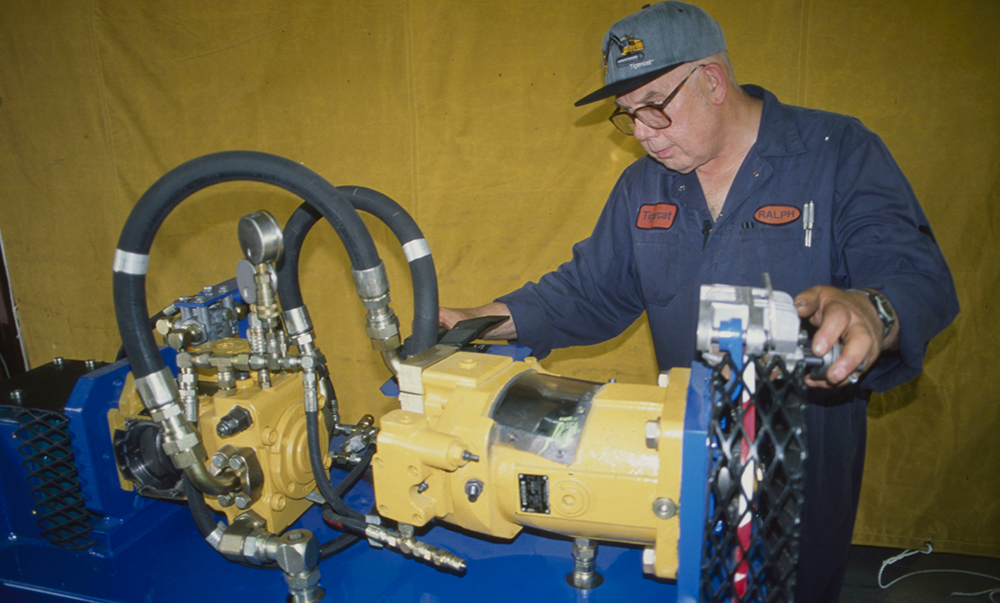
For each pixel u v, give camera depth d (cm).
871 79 188
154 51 244
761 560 67
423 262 91
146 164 258
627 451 65
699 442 58
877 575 207
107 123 256
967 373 198
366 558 91
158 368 77
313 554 81
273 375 94
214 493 83
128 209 264
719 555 60
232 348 91
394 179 238
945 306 83
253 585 89
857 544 223
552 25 212
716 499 59
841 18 186
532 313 125
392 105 230
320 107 237
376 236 241
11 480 101
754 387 61
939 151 187
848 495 114
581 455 66
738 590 65
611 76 109
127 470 97
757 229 113
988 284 190
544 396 74
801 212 110
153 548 98
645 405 69
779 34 191
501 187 230
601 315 138
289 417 90
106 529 99
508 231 233
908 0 180
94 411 96
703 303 59
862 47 186
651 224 126
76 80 253
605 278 136
